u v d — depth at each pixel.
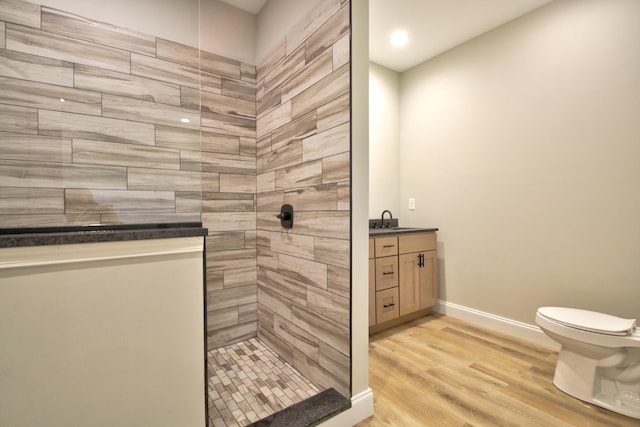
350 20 1.42
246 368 1.88
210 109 2.13
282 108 1.99
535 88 2.21
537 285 2.22
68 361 0.83
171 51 1.97
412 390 1.65
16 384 0.76
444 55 2.82
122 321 0.91
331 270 1.55
